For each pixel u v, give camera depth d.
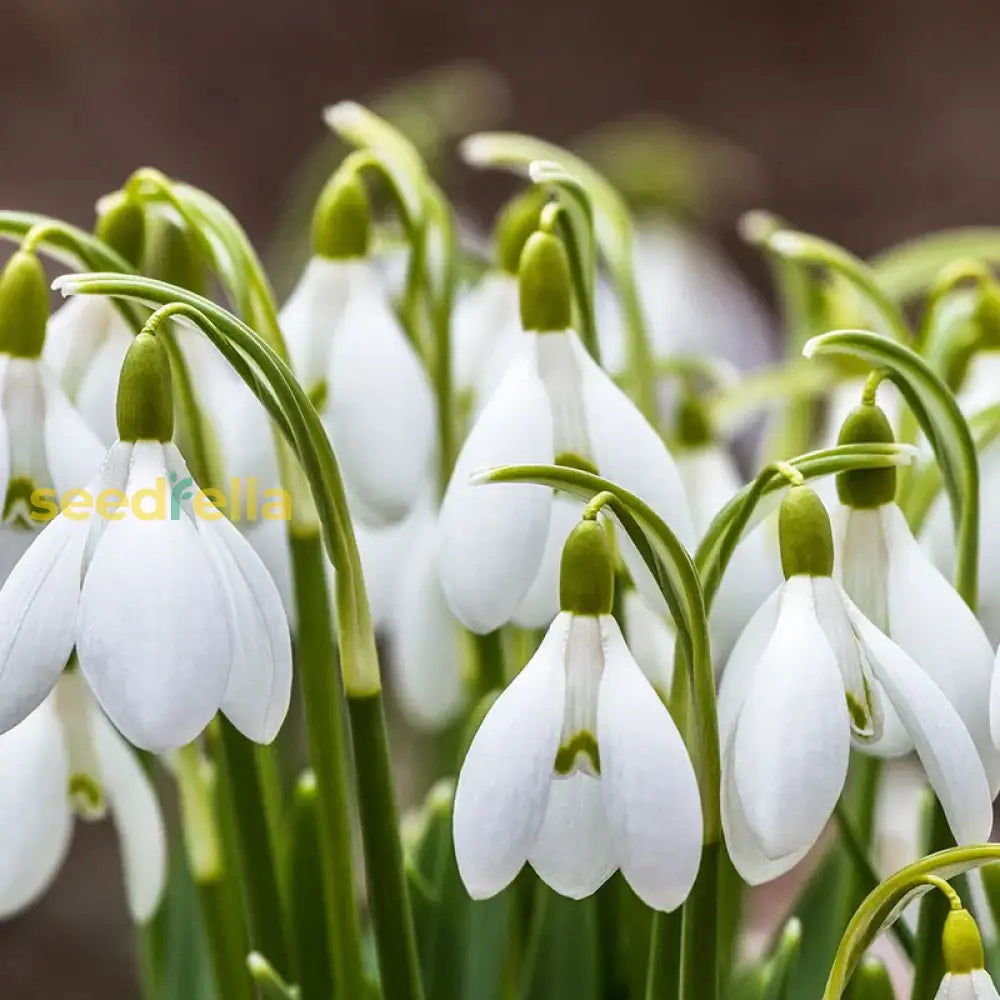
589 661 0.46
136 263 0.50
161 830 0.52
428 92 0.77
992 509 0.50
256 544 0.51
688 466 0.54
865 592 0.48
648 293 0.98
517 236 0.53
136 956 1.12
